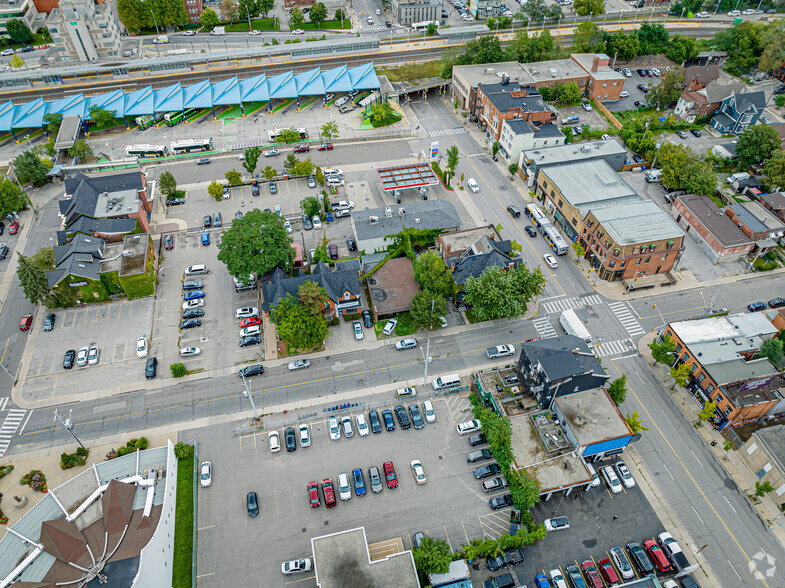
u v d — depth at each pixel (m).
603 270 117.75
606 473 84.38
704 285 116.94
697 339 97.19
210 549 78.19
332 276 108.62
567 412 86.81
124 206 126.88
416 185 139.38
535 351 89.69
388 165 155.38
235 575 75.56
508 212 137.00
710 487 84.06
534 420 88.31
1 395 98.00
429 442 90.56
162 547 73.69
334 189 144.88
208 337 107.81
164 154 160.50
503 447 82.62
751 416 90.44
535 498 77.31
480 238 118.62
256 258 109.50
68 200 129.50
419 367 101.94
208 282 119.44
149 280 113.94
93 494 77.81
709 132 166.25
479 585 74.00
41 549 71.62
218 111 180.62
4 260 125.88
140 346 104.31
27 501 83.50
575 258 124.12
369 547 76.62
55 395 97.94
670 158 139.12
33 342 106.75
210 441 91.12
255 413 91.50
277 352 105.12
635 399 95.81
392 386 98.69
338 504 82.88
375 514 81.69
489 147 162.00
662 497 83.06
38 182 149.50
